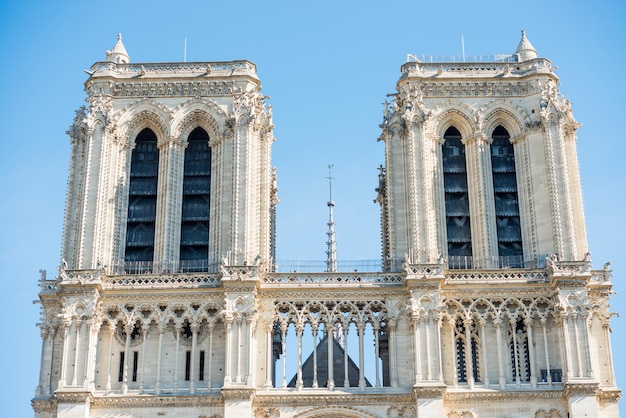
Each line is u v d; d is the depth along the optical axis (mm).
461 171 123812
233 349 111938
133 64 126188
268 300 115312
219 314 113938
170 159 122500
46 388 112875
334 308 115000
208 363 113125
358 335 114250
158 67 126000
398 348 113625
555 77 125125
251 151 120938
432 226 118750
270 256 132500
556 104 122500
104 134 121812
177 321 114438
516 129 124188
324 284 115562
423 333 112438
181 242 120812
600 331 114875
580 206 120250
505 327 114812
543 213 119812
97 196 119125
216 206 120688
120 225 120812
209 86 124938
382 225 141125
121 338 114625
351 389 112250
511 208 122312
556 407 111375
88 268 115812
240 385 110438
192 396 111312
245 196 118562
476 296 115188
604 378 113312
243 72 124938
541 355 113875
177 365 113125
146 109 124500
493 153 124625
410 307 113375
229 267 114438
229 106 124125
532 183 121188
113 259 119188
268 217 121875
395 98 125188
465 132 124438
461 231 121438
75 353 112125
